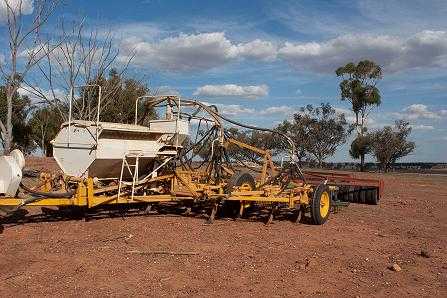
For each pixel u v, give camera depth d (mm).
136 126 10938
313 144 58781
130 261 7594
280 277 7258
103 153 10102
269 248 9016
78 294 6113
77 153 10289
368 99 58281
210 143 12102
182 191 11469
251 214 12773
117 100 20797
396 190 24938
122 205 12328
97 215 11203
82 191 9688
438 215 15133
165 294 6262
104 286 6430
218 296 6305
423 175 47875
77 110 18891
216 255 8258
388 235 11086
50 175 10367
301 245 9453
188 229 10258
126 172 10953
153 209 12398
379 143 57469
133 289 6379
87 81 18453
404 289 7082
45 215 10945
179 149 11867
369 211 15195
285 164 12188
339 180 17406
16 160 8984
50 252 7895
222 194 10961
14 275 6723
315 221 11805
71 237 9016
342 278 7430
